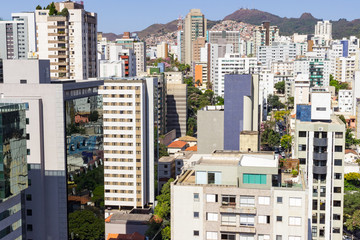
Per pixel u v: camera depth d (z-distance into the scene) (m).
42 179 105.88
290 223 84.50
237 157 97.44
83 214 118.12
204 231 87.19
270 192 84.50
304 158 126.12
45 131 105.56
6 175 87.88
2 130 86.25
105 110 198.12
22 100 103.62
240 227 85.38
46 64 117.19
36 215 107.12
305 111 132.62
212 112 165.62
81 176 116.56
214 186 86.31
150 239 155.62
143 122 197.62
